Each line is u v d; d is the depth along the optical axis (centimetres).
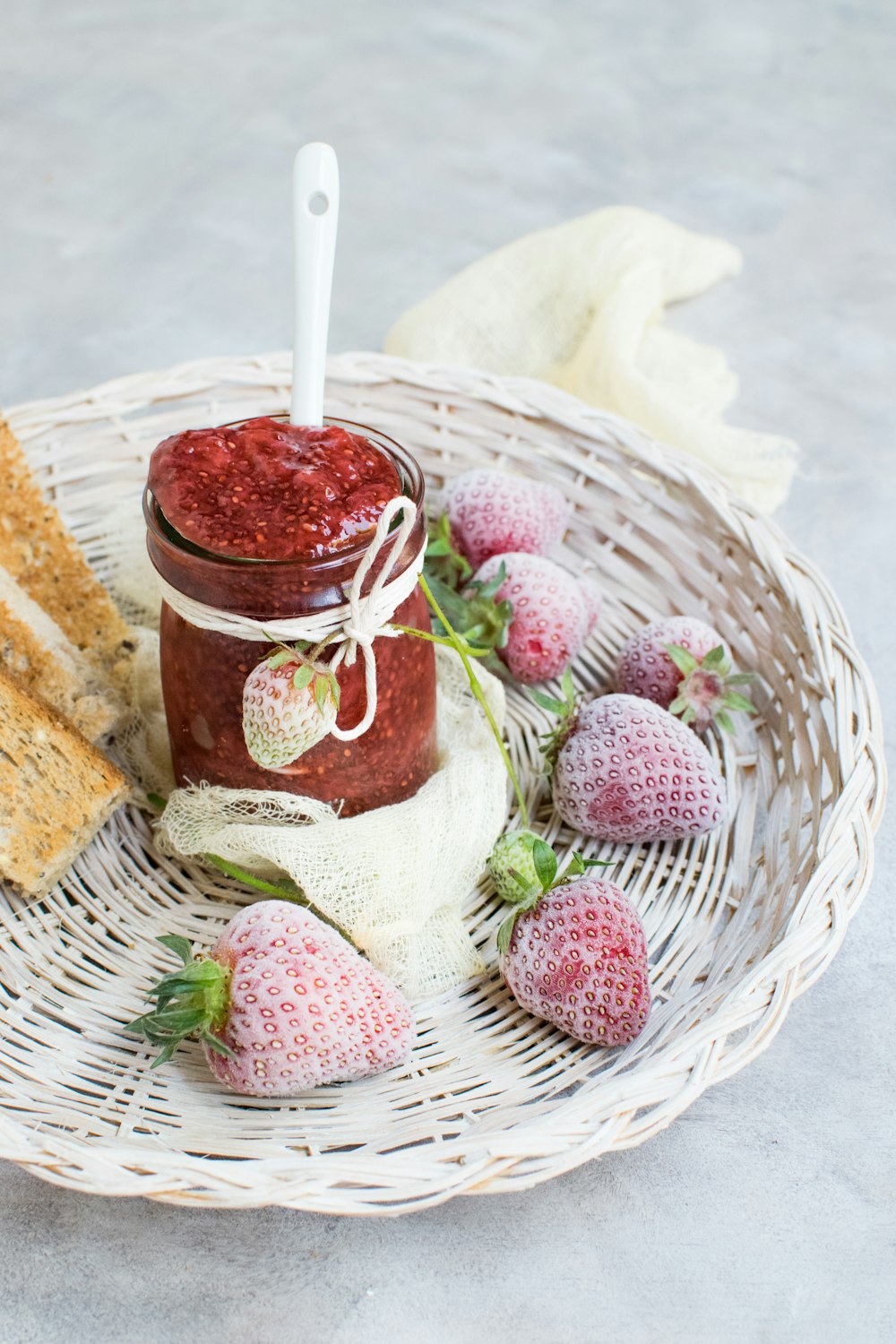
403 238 218
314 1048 89
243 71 268
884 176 235
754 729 121
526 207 227
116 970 104
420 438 139
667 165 238
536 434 136
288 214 226
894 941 113
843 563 155
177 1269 90
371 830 103
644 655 121
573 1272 90
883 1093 101
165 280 208
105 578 133
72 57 272
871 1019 107
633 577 135
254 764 102
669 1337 87
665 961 102
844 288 206
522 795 120
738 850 110
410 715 104
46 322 197
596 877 107
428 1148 79
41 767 105
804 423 178
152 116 252
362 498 91
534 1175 79
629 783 107
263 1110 92
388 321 198
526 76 269
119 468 136
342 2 298
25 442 132
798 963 88
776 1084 102
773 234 219
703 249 199
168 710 106
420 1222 93
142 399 135
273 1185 77
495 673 129
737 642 126
